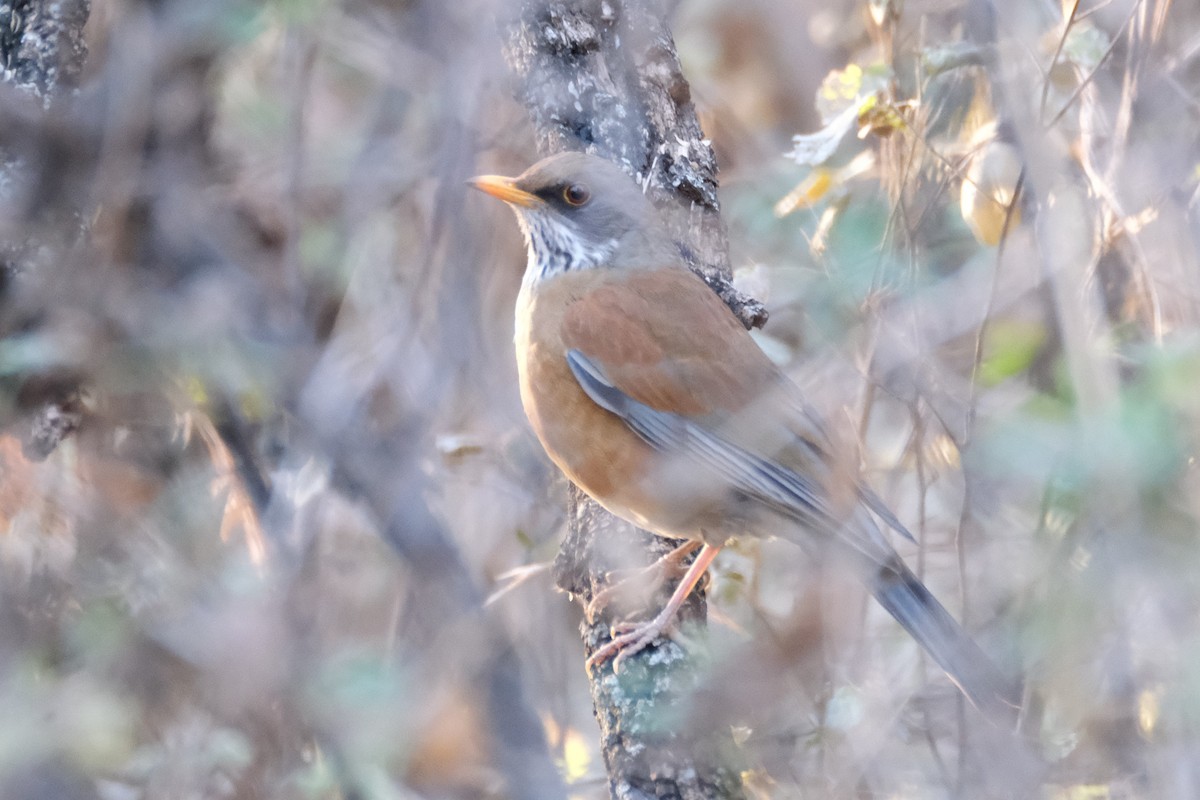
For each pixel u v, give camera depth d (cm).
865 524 1012
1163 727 909
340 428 1221
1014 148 1134
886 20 1184
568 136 1089
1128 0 1148
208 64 1259
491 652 1204
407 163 1316
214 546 1195
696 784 896
